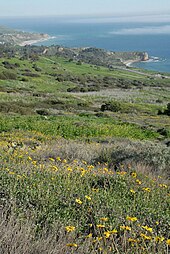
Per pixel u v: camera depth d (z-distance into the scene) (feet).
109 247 10.57
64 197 15.69
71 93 249.55
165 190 20.89
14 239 9.95
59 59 551.18
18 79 287.28
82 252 10.23
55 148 37.06
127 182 21.09
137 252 10.35
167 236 13.28
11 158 24.07
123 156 32.40
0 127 60.85
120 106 144.05
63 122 73.92
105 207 14.96
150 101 225.35
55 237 10.71
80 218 13.34
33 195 15.05
